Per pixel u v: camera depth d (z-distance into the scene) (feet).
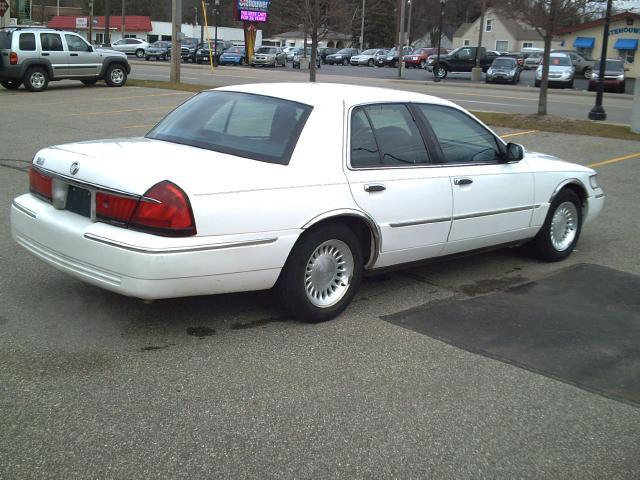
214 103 17.30
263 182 14.32
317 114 15.76
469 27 287.89
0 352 13.53
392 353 14.47
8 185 28.63
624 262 22.38
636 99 51.39
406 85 109.50
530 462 10.72
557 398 12.87
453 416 12.01
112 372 12.94
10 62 68.28
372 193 16.03
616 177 37.06
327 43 274.36
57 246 14.42
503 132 50.90
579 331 16.14
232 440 10.89
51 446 10.46
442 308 17.37
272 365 13.60
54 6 327.47
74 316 15.51
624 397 13.01
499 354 14.66
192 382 12.71
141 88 76.38
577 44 173.88
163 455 10.38
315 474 10.11
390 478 10.14
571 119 57.98
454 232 18.24
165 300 16.79
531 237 21.26
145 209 13.15
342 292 16.25
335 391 12.68
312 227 15.21
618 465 10.76
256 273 14.39
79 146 15.84
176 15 81.82
